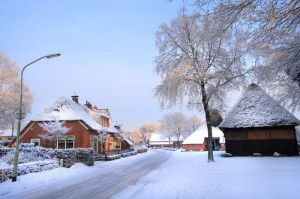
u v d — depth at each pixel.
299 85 10.68
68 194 12.40
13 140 38.41
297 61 6.59
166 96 23.81
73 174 20.14
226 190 11.05
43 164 20.17
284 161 21.42
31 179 16.55
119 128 61.66
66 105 39.19
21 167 17.58
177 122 102.12
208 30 5.86
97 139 40.53
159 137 119.19
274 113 28.80
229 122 29.45
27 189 14.02
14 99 43.97
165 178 15.57
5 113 44.41
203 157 30.45
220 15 5.23
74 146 37.31
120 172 21.00
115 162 31.48
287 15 4.76
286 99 11.33
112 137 49.09
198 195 10.42
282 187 11.08
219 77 20.66
